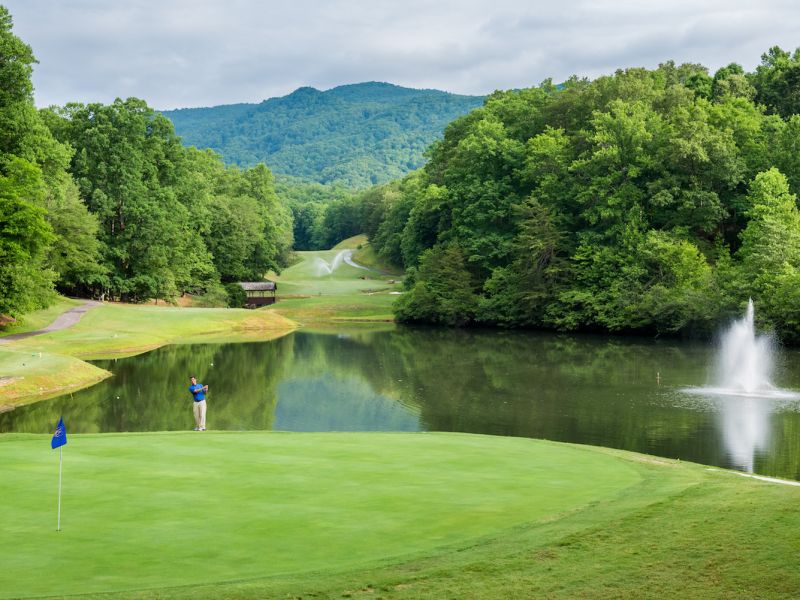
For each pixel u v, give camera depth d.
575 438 28.80
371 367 51.00
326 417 33.97
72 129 85.44
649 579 8.71
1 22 55.00
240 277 117.00
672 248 68.75
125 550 10.08
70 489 13.44
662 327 69.44
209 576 9.10
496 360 54.22
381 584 8.74
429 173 111.12
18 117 54.78
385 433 22.30
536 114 91.56
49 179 65.38
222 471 15.09
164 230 87.50
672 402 36.28
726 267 67.88
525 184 86.62
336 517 11.70
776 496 12.57
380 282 136.88
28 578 9.01
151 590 8.55
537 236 77.50
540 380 43.97
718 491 13.56
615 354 56.84
